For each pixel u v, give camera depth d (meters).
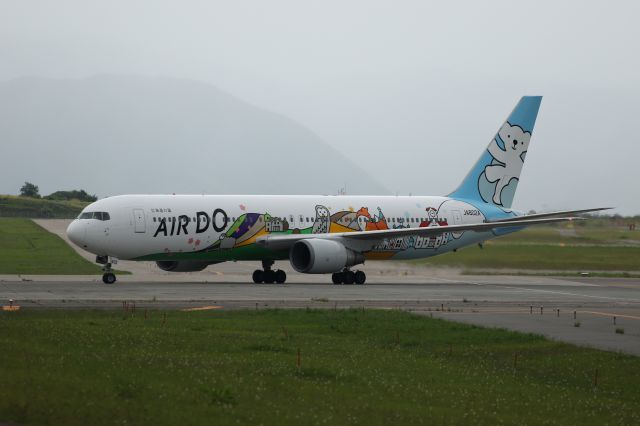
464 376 45.88
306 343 53.56
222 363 43.66
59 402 33.16
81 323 56.78
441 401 38.84
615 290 104.81
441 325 64.69
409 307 79.19
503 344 57.41
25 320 57.31
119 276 110.19
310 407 35.41
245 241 104.56
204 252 102.75
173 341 50.50
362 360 48.25
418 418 35.00
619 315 76.94
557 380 47.53
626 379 48.25
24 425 30.70
